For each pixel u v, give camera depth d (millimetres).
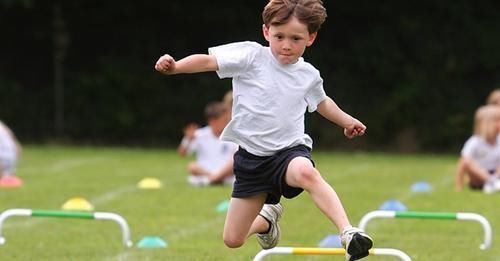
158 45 62906
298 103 14398
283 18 13875
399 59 62219
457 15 62406
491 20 62656
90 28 62562
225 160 34844
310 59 62438
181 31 63031
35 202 28656
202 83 61906
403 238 22047
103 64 62156
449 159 52562
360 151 60469
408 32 62438
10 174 35469
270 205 15375
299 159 14008
